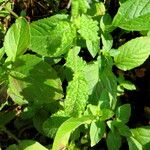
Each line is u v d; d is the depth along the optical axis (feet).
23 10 1.00
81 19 0.76
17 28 0.73
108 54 0.85
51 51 0.77
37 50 0.79
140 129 0.85
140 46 0.84
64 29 0.76
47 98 0.74
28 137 0.98
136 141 0.85
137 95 1.06
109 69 0.85
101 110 0.80
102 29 0.86
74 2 0.77
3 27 0.97
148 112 1.05
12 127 0.96
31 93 0.74
